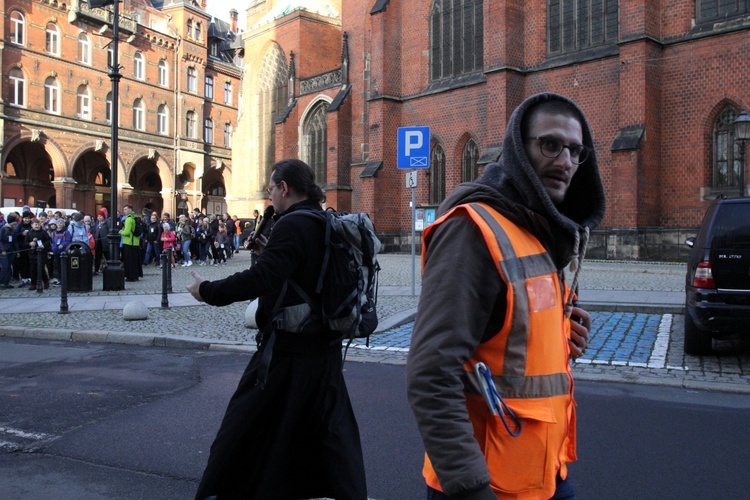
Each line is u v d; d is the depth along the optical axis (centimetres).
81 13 4441
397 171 3250
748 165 2103
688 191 2230
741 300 692
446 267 175
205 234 2659
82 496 386
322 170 3912
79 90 4553
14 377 706
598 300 1179
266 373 309
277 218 354
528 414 178
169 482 408
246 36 4709
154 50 5172
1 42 3962
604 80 2442
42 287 1594
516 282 175
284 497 312
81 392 636
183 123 5425
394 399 604
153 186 5609
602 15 2491
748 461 430
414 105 3188
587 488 387
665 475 407
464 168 2988
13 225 1773
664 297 1205
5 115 3997
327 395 322
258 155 4688
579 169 205
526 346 180
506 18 2659
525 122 191
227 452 311
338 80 3772
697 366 725
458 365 168
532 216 182
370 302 338
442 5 3075
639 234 2217
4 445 477
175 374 720
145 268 2380
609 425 514
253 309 1005
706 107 2188
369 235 337
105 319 1118
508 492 177
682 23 2241
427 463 201
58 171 4391
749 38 2084
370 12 3316
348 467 313
